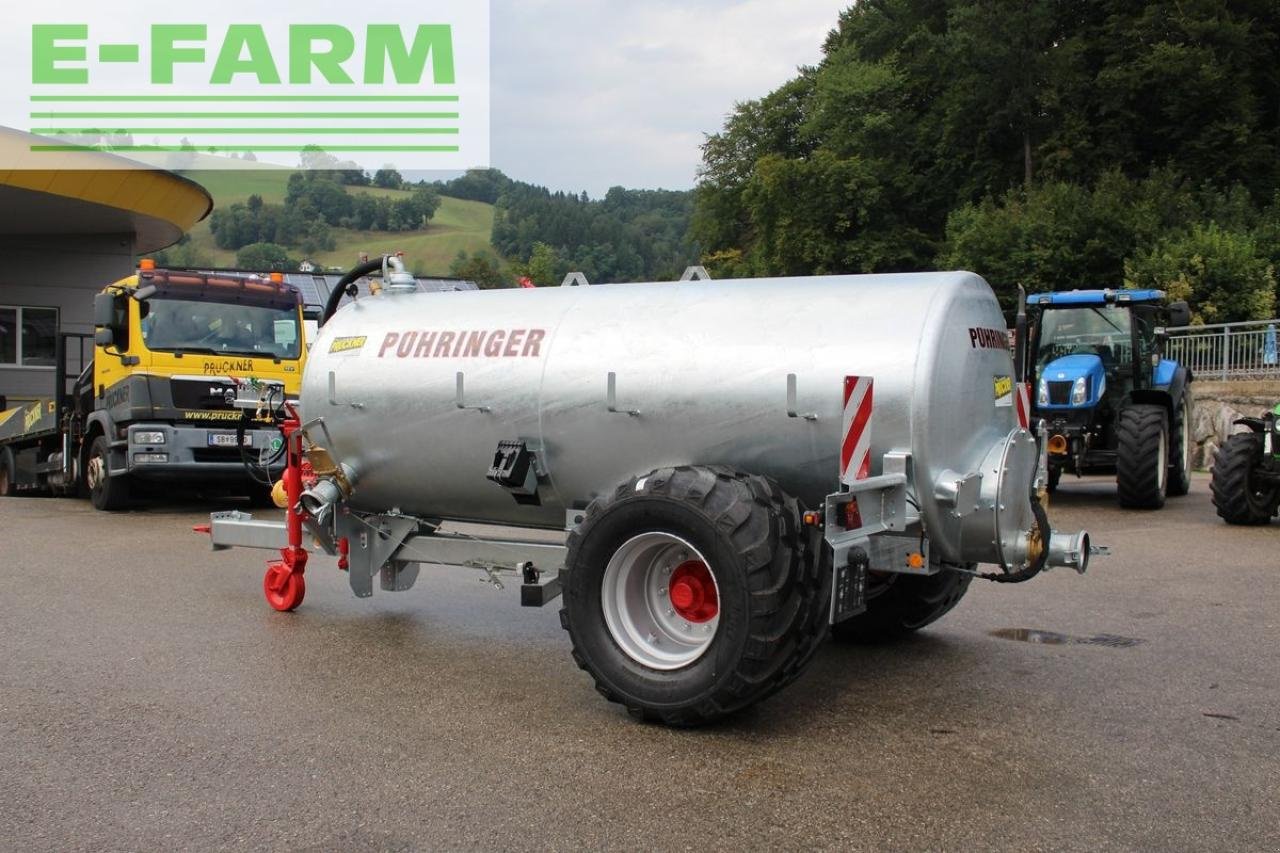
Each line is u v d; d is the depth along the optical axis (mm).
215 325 11875
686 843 3199
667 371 4711
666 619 4414
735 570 3977
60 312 25438
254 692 4742
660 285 5188
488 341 5293
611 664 4316
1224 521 10414
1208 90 35812
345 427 5742
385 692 4746
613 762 3873
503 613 6391
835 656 5414
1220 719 4383
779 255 40781
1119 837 3244
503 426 5145
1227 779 3719
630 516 4242
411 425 5473
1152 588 7160
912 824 3330
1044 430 5094
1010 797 3549
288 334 12344
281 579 6375
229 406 11656
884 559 4586
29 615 6301
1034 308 12547
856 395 4148
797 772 3771
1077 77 37938
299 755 3949
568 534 4609
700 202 50250
